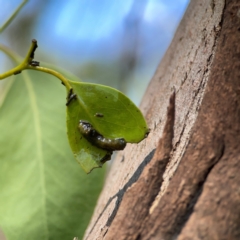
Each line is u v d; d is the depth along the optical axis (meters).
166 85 0.25
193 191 0.20
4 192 0.24
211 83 0.21
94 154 0.23
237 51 0.21
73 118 0.23
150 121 0.25
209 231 0.20
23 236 0.23
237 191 0.20
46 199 0.24
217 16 0.23
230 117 0.21
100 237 0.22
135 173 0.23
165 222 0.20
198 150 0.21
